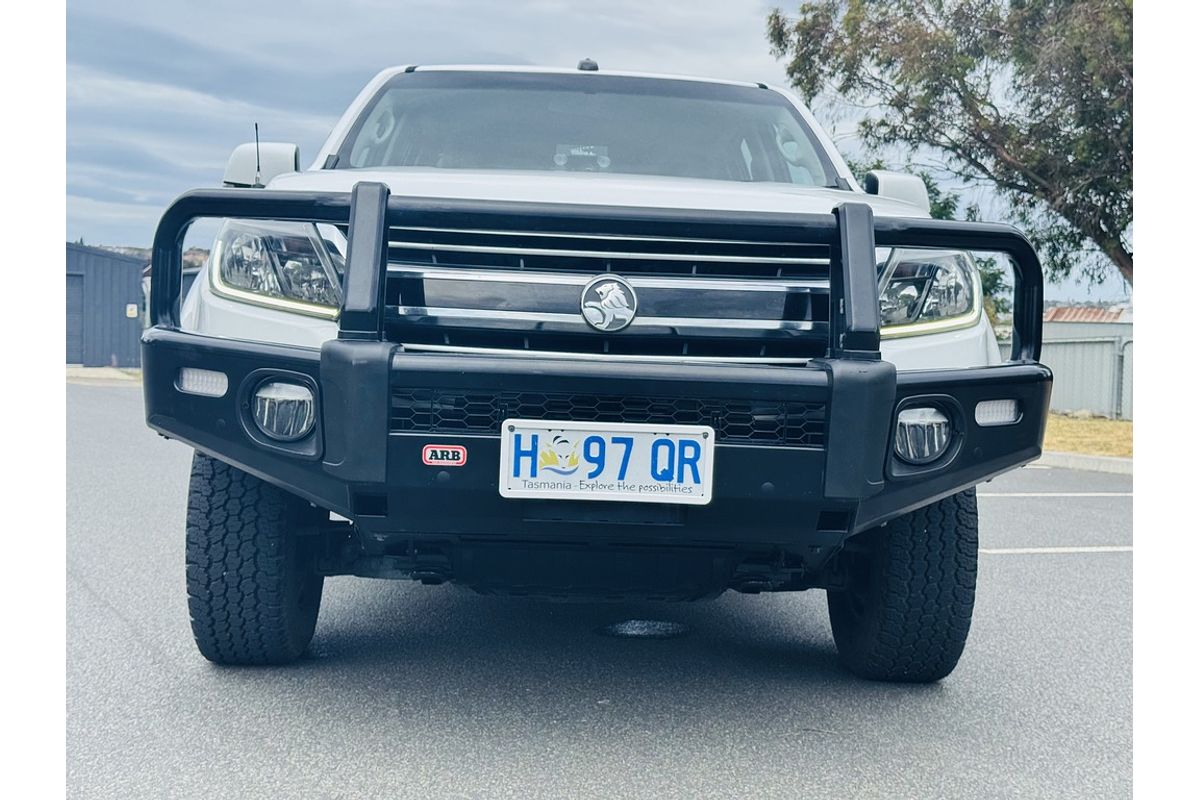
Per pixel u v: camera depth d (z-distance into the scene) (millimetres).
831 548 3322
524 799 2922
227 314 3320
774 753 3287
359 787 2975
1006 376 3357
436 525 3174
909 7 19469
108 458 10938
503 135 4441
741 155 4457
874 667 3912
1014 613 5105
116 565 5695
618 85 4754
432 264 3186
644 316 3178
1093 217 18375
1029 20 18391
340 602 4973
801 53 20172
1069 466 13023
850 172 4457
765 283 3229
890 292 3408
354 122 4504
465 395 3041
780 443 3076
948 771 3186
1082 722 3615
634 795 2963
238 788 2957
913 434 3283
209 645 3824
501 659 4145
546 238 3189
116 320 42125
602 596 3572
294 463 3189
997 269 18641
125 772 3049
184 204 3240
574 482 3041
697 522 3131
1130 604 5293
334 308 3260
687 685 3896
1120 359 18578
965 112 19188
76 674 3867
